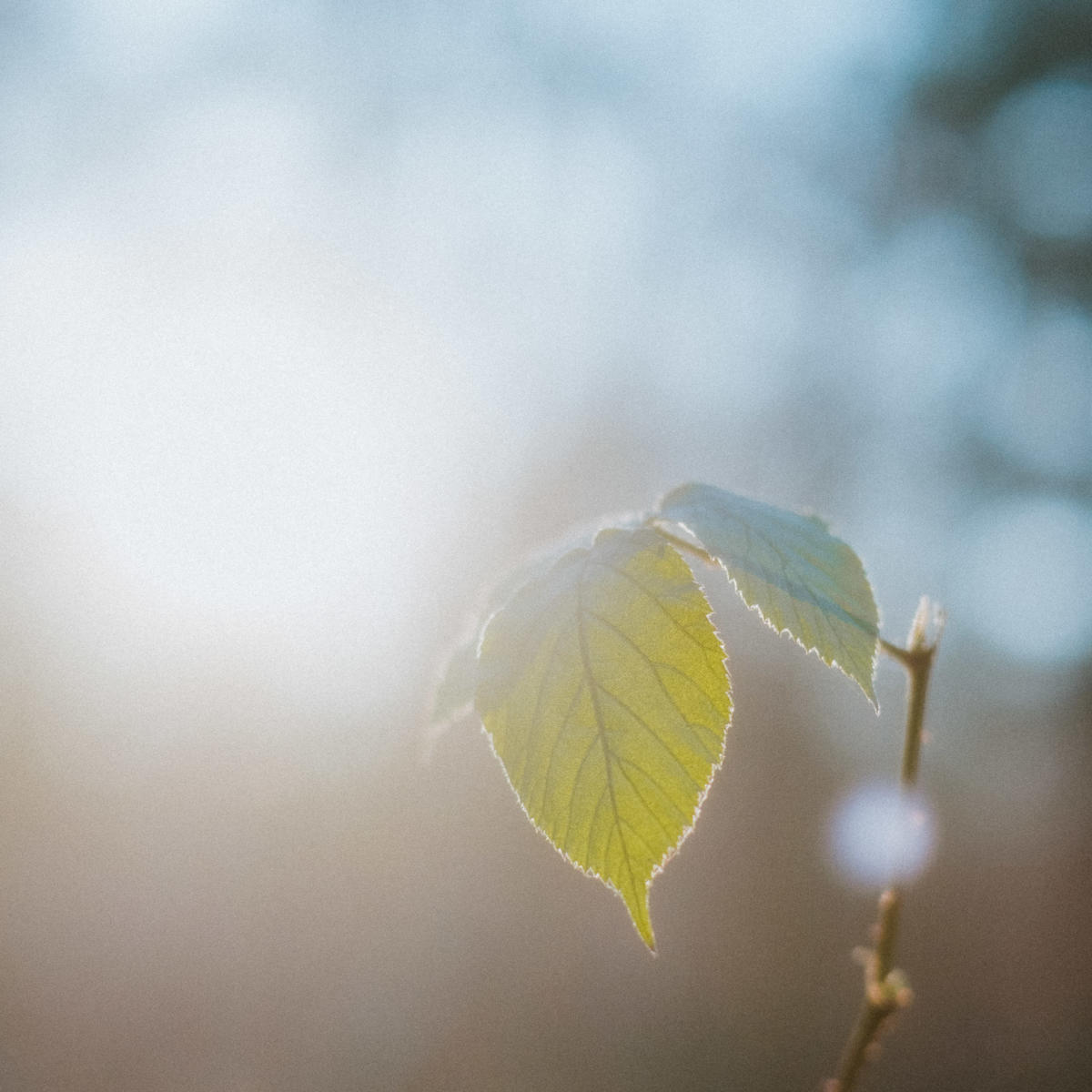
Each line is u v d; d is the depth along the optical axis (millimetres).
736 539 1095
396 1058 6406
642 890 938
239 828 8172
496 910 8203
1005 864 10398
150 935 6965
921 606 1266
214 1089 5785
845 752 11617
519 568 1460
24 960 6391
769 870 9570
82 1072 5750
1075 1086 6668
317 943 7324
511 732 1005
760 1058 7008
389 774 9023
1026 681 13820
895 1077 6930
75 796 7930
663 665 979
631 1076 6648
